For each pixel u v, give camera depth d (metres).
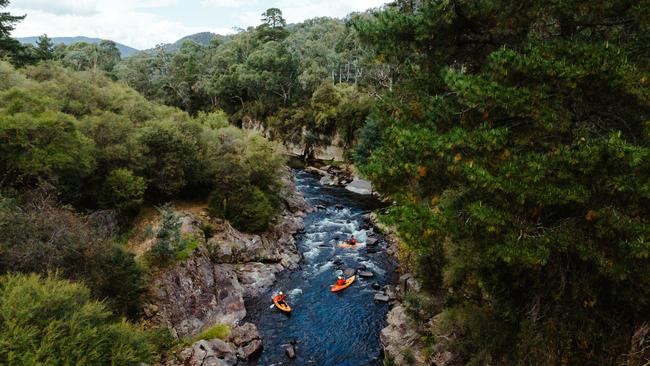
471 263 12.23
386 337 20.48
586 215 8.63
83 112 32.84
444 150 9.88
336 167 67.75
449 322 15.04
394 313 22.47
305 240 36.03
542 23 11.07
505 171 8.77
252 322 23.55
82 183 27.22
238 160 34.03
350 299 25.84
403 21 12.05
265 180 36.78
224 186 33.44
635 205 8.10
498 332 12.20
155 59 117.81
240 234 31.73
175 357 18.48
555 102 9.39
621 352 9.89
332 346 21.19
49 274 13.05
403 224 10.34
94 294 17.16
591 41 10.41
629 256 7.79
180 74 99.75
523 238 8.90
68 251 17.06
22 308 10.73
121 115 33.19
